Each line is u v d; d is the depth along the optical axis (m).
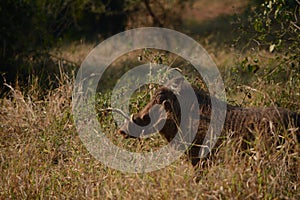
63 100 15.37
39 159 13.33
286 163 11.28
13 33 23.23
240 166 11.00
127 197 11.02
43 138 13.95
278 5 15.41
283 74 17.88
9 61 22.03
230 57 21.92
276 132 11.45
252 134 11.64
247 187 10.69
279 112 11.90
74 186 12.22
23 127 14.77
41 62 22.39
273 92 15.32
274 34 15.98
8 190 12.23
